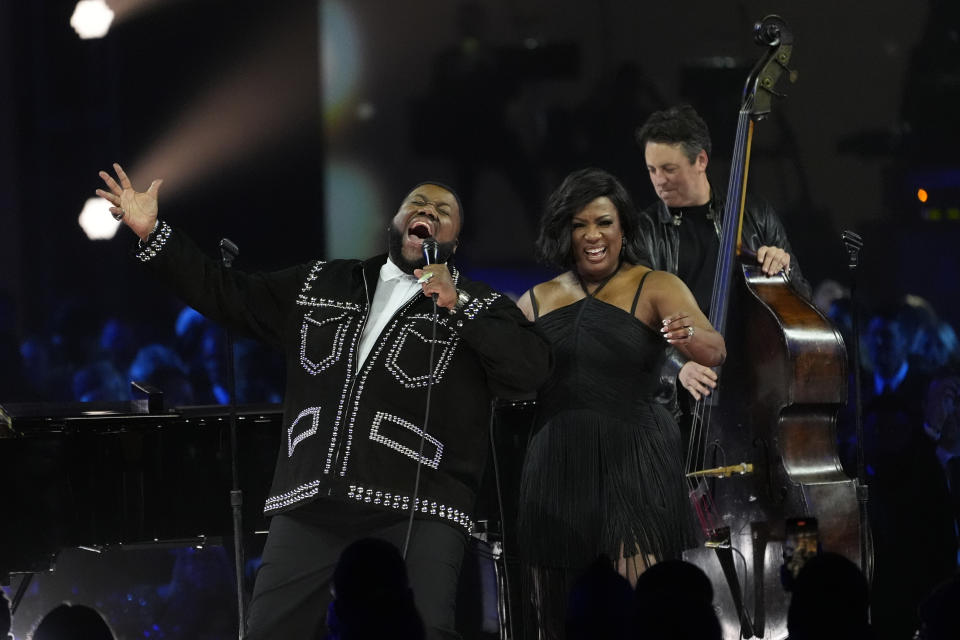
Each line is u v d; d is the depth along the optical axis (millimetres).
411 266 15258
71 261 37844
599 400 15516
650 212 19938
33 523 17656
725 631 17500
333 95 37438
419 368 14812
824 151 35656
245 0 37094
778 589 17281
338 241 37906
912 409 24688
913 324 28828
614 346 15562
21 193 37625
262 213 37844
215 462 18344
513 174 37000
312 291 15453
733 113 35719
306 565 14555
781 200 35750
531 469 15781
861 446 17875
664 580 10914
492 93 36906
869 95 35406
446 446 14773
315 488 14477
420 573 14195
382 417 14648
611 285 16016
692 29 35812
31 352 34844
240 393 32344
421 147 37375
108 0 36781
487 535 18406
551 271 36812
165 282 14992
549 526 15484
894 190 35438
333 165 37656
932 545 21453
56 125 37531
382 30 37156
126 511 18016
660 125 19375
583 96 36469
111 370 34094
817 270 35688
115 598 24094
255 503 18500
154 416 18141
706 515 17688
